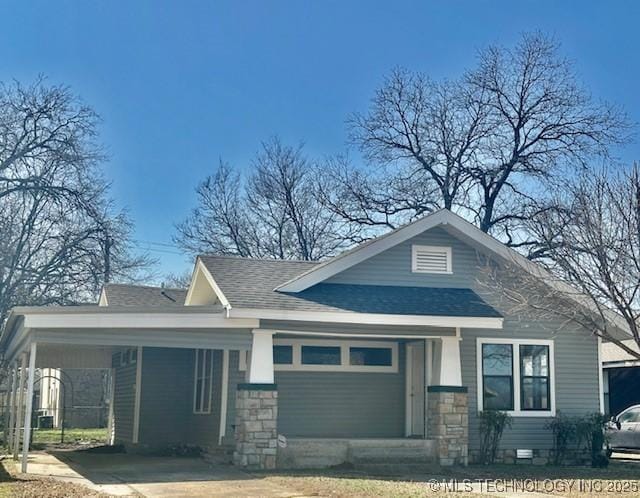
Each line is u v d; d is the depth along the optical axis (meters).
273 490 12.50
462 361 18.11
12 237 32.94
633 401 28.20
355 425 18.31
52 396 43.31
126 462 17.08
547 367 18.59
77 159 32.91
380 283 18.08
